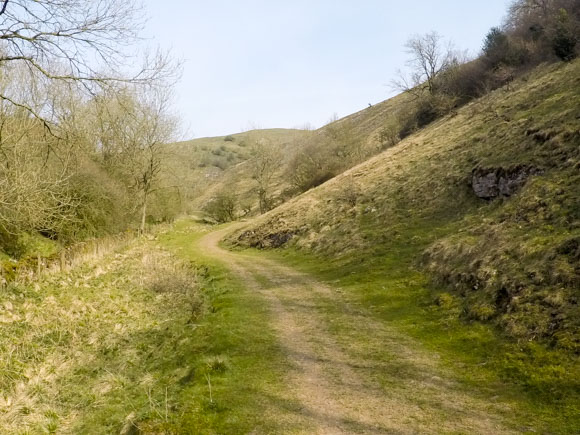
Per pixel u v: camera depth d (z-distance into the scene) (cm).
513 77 3959
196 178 5822
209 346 1204
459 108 4431
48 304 1736
